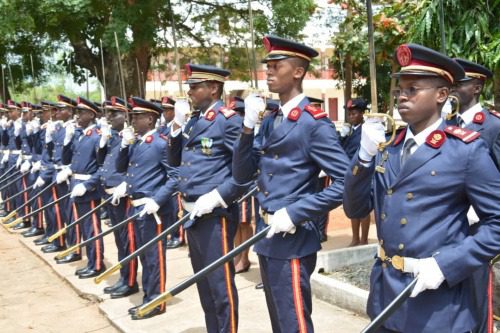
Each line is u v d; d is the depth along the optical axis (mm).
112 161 6188
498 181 2381
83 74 17172
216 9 13430
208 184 4238
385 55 6375
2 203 10883
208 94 4348
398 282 2510
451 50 5227
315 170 3385
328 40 10016
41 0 12234
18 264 7520
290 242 3326
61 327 5137
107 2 12359
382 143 2555
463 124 4086
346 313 4777
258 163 3641
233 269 4215
